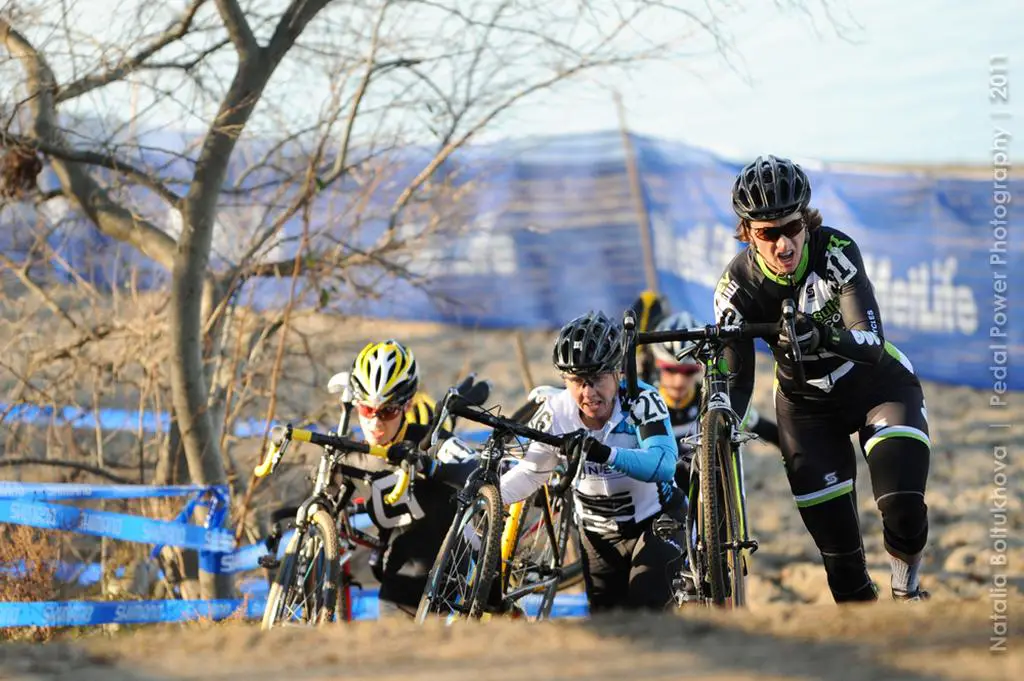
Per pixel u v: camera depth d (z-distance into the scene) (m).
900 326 43.72
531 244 44.84
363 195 26.20
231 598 22.66
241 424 27.81
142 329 25.83
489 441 16.81
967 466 38.19
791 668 9.84
